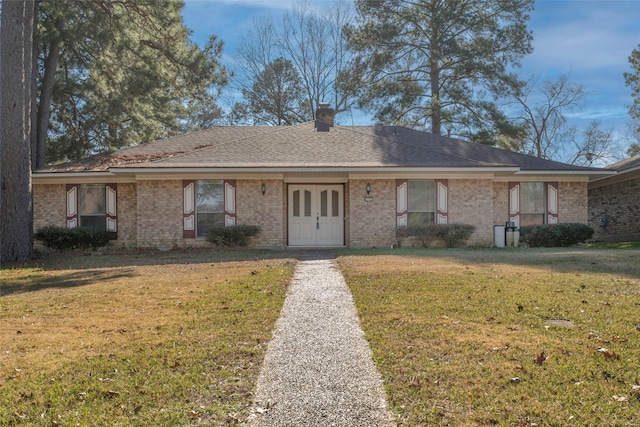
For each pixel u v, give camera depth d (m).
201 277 10.28
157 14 20.36
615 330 5.66
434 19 28.19
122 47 20.69
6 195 14.68
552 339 5.41
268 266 11.66
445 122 30.42
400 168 16.78
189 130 32.78
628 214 21.23
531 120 40.28
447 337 5.58
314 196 18.31
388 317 6.50
